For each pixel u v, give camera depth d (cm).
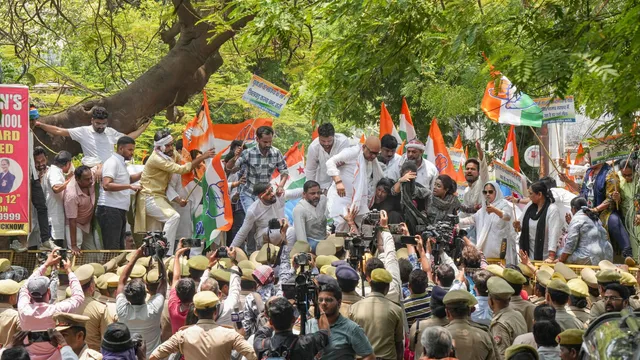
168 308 902
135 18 2045
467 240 1037
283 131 2741
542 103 1293
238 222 1398
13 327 907
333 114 1015
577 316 923
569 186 1505
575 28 740
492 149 2509
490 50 800
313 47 1722
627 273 1038
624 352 533
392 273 865
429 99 1409
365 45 970
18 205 1219
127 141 1317
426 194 1223
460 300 781
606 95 686
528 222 1328
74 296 882
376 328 806
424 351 723
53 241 1291
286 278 973
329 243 1125
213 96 2452
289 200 1500
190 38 1683
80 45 2055
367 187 1219
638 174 1320
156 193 1345
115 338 757
